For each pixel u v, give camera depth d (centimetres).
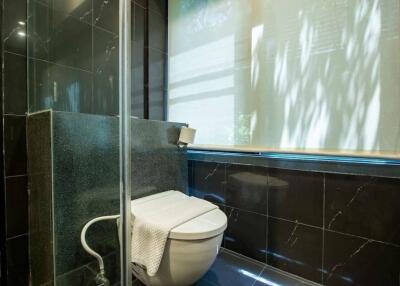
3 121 96
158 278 91
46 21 104
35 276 100
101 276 94
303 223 115
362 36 98
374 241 97
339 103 105
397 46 91
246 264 130
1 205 97
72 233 91
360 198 100
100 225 95
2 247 97
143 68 156
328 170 108
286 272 121
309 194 113
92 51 104
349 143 103
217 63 147
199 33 154
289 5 117
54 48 104
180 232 83
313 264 112
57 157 86
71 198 90
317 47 109
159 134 136
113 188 92
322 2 108
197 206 108
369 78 97
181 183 153
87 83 104
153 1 160
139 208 104
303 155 116
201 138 157
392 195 93
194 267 88
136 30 150
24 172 102
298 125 117
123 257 85
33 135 98
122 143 85
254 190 132
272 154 126
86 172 95
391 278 93
